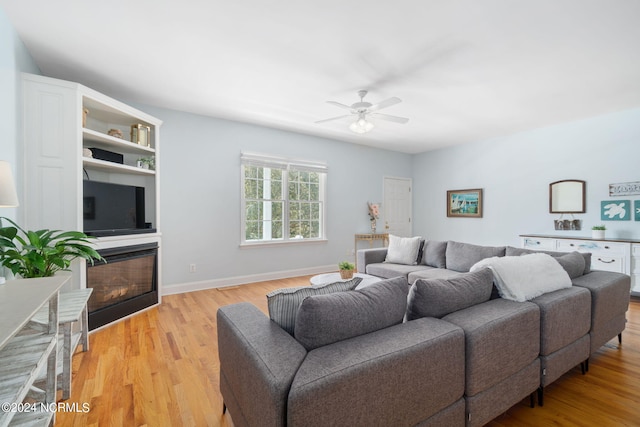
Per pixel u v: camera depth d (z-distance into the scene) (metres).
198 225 4.14
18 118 2.33
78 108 2.60
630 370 2.07
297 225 5.14
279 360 1.06
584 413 1.64
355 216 5.84
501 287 1.80
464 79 2.99
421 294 1.49
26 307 1.18
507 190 5.15
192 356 2.27
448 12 2.00
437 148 6.23
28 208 2.42
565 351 1.82
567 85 3.13
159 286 3.52
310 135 5.19
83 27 2.20
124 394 1.80
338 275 3.43
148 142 3.47
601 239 3.91
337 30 2.21
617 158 3.99
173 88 3.26
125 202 3.21
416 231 6.69
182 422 1.57
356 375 1.01
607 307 2.15
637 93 3.34
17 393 1.05
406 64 2.70
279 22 2.12
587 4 1.91
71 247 2.30
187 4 1.95
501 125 4.59
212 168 4.23
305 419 0.91
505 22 2.10
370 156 6.06
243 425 1.24
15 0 1.91
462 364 1.33
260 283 4.56
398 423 1.12
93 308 2.74
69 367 1.77
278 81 3.07
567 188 4.45
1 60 2.02
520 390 1.57
